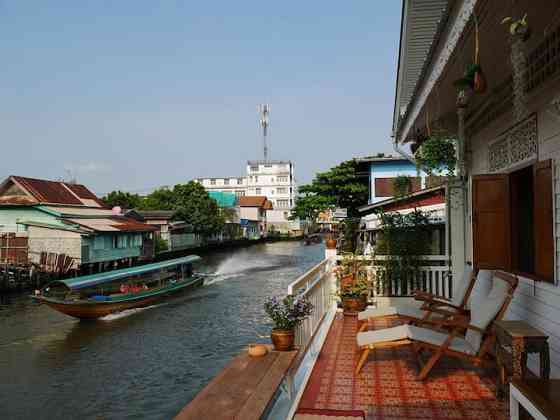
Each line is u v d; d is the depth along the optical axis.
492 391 4.38
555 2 3.17
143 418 9.94
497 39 3.75
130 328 17.11
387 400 4.23
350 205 35.25
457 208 7.93
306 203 35.91
